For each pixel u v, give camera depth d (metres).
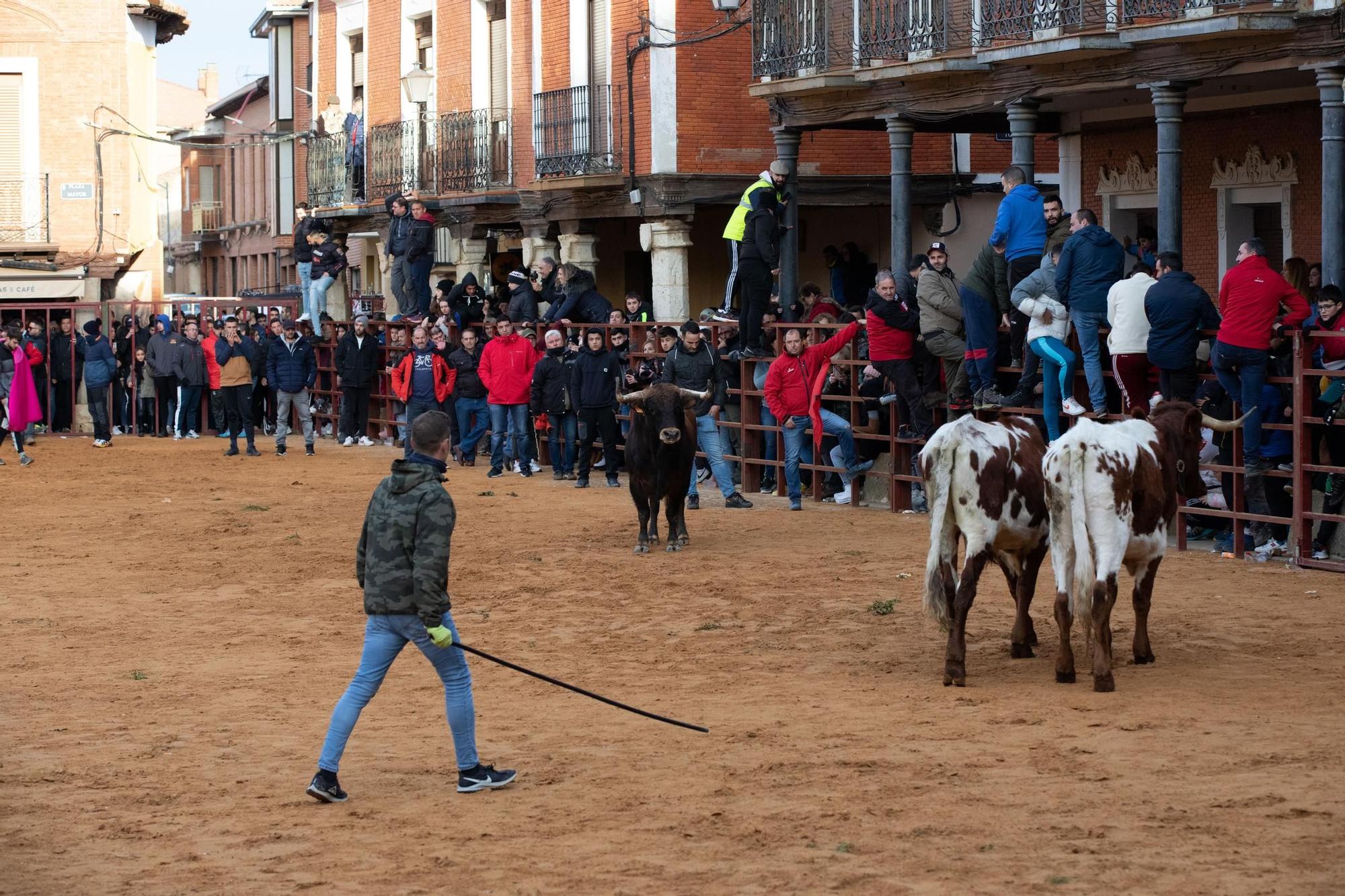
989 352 17.88
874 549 17.14
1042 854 7.21
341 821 8.22
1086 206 25.36
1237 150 23.02
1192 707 10.06
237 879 7.34
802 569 15.97
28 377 28.75
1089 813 7.83
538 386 24.30
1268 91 22.03
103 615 14.40
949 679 10.94
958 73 22.34
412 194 37.19
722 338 23.20
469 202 34.84
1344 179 18.05
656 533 17.66
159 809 8.53
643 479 17.16
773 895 6.82
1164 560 15.92
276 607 14.67
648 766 9.05
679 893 6.89
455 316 29.17
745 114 29.72
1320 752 8.86
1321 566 15.14
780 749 9.31
